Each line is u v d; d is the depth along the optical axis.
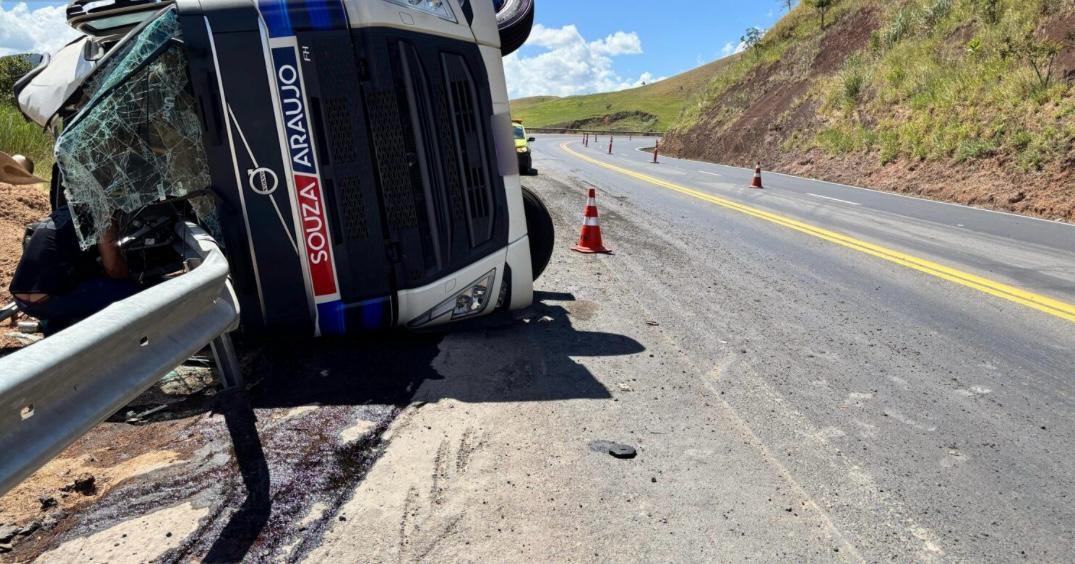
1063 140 13.97
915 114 19.73
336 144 4.25
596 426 3.62
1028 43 17.05
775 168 24.94
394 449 3.29
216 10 3.98
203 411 3.69
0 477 1.88
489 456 3.25
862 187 18.25
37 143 11.12
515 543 2.60
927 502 3.00
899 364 4.71
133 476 3.01
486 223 5.00
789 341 5.15
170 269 4.76
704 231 10.05
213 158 4.06
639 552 2.57
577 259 7.86
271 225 4.20
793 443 3.51
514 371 4.36
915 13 24.98
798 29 36.94
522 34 6.30
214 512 2.73
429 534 2.63
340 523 2.68
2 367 1.89
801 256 8.39
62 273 4.04
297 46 4.11
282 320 4.36
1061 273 7.62
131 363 2.63
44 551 2.48
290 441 3.33
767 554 2.60
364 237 4.39
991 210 13.32
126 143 3.94
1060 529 2.84
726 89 39.28
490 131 5.02
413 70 4.47
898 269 7.74
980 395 4.21
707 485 3.07
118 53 4.04
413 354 4.56
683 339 5.13
